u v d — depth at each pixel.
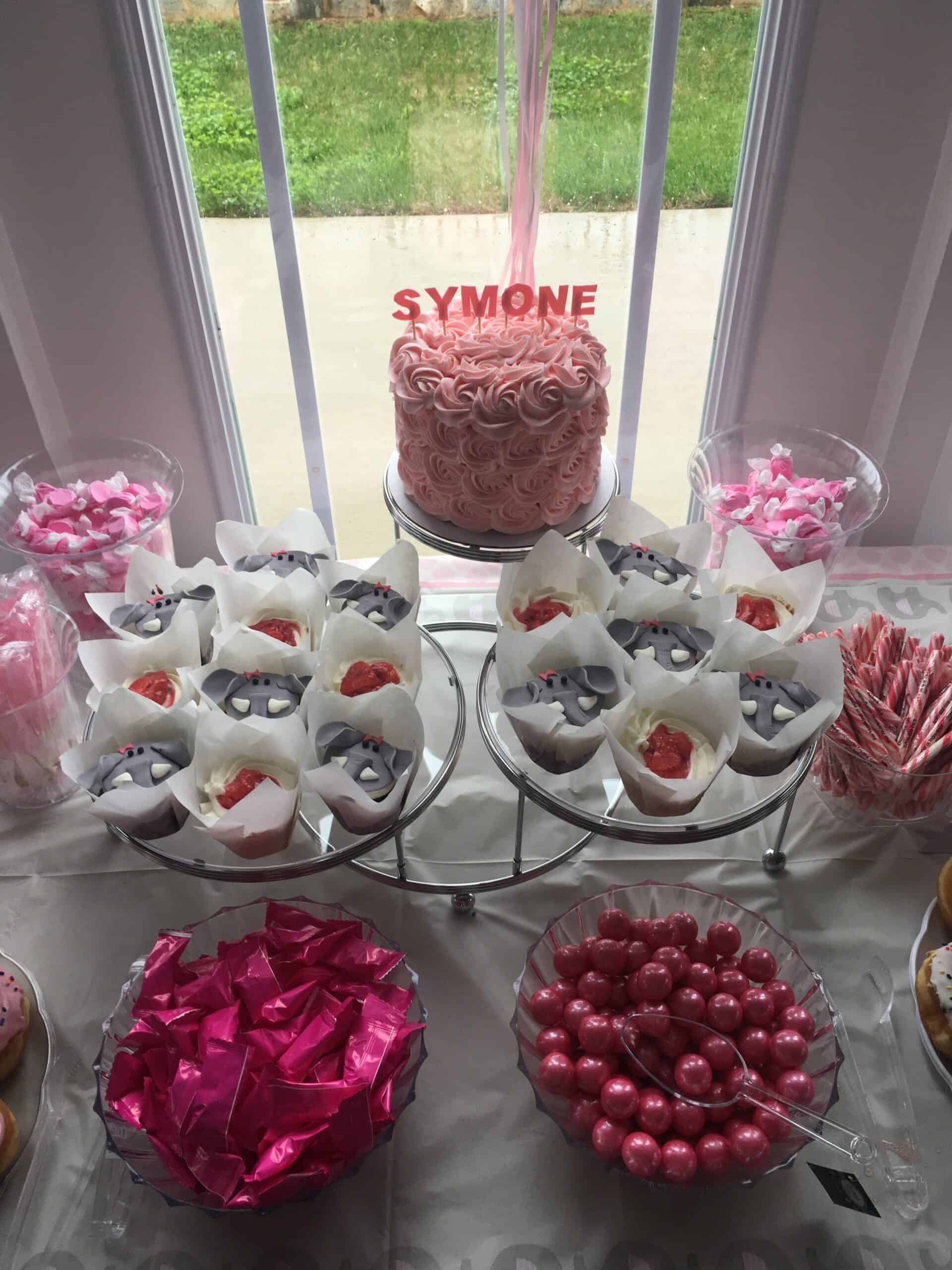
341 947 1.02
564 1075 0.93
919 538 1.91
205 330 1.67
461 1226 0.96
